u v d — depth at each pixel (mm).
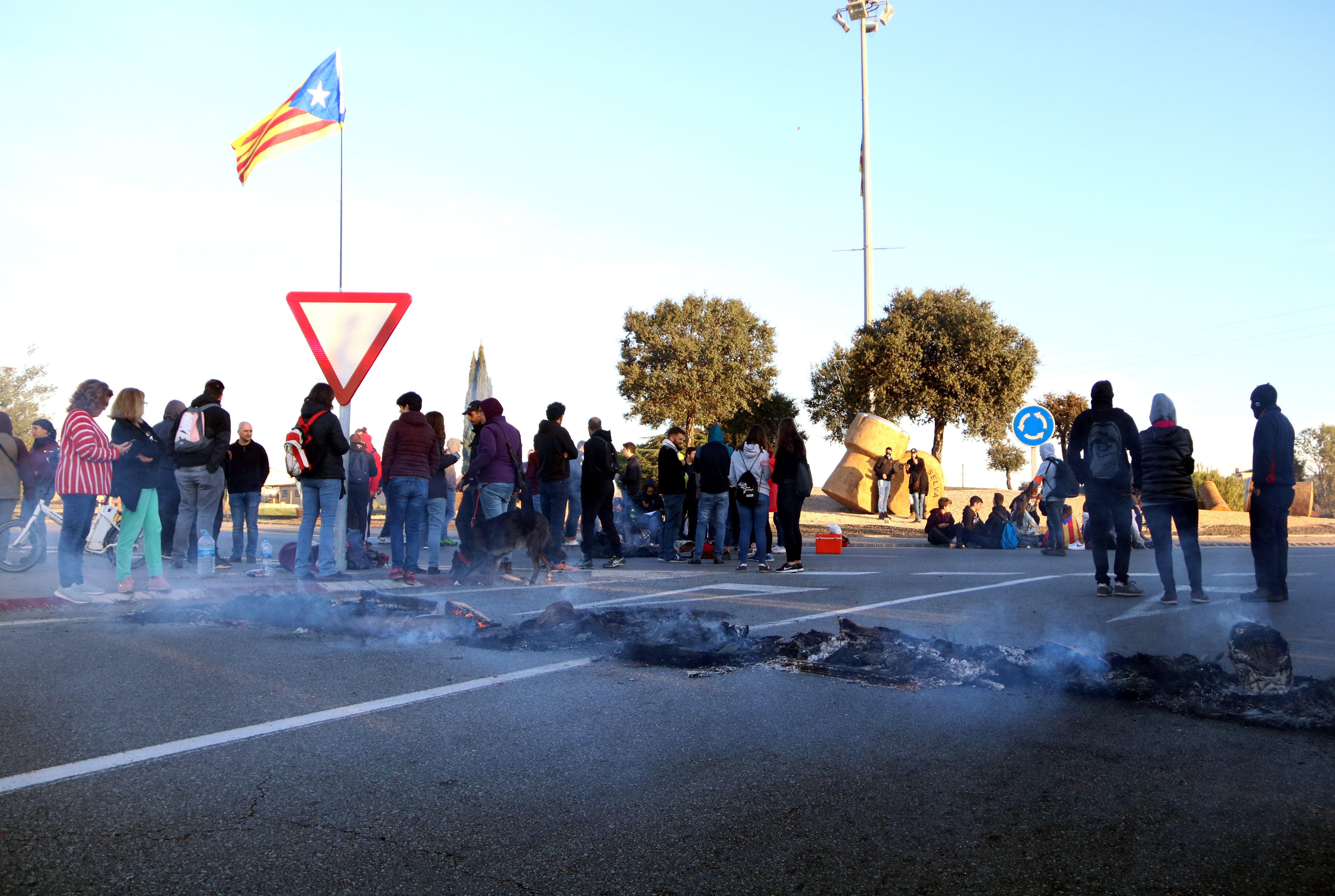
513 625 6332
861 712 4145
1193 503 7941
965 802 3051
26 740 3543
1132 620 6988
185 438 9484
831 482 27281
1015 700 4371
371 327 8914
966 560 13500
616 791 3137
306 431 8953
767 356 45812
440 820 2869
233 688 4414
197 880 2430
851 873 2529
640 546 14531
